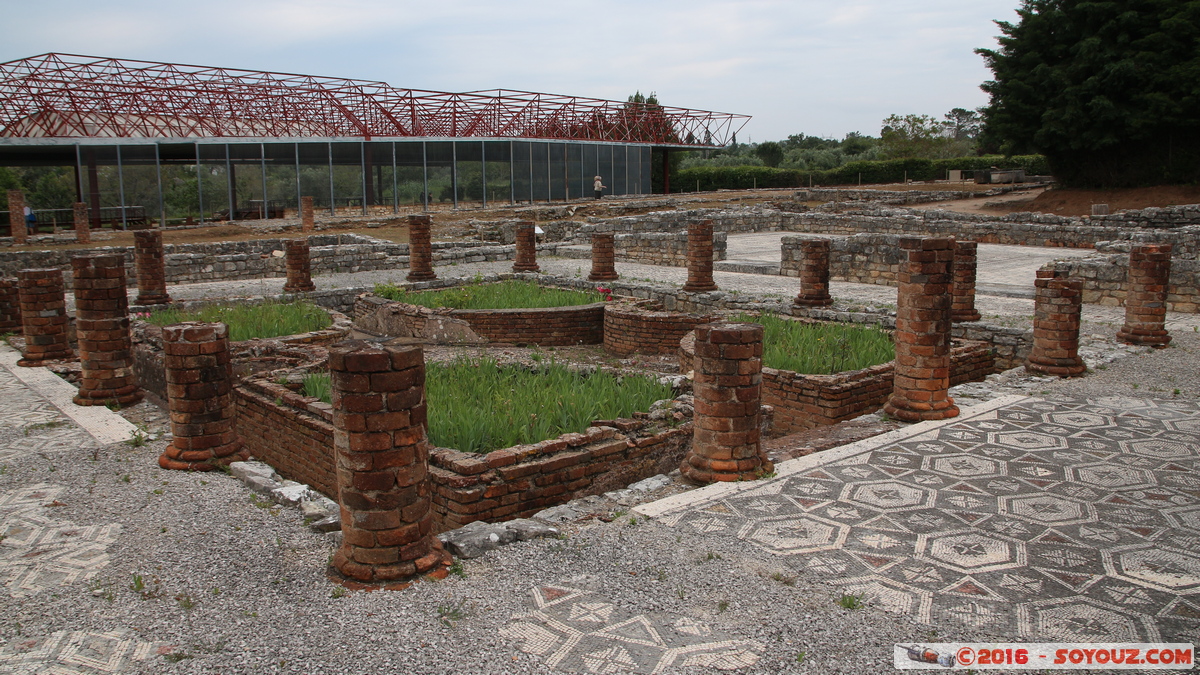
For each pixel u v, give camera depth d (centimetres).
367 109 3209
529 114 3672
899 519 535
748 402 605
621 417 696
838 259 1836
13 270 1950
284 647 376
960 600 423
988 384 921
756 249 2530
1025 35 3522
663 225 2948
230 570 461
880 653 370
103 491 603
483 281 1922
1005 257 2181
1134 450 678
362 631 389
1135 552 484
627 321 1371
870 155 6444
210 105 2873
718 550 486
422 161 3216
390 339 455
